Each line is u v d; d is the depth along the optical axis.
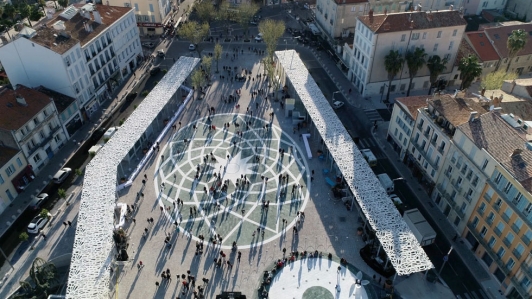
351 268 50.62
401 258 46.38
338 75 91.12
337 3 92.50
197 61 84.25
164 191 60.94
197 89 83.81
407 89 84.31
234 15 108.69
